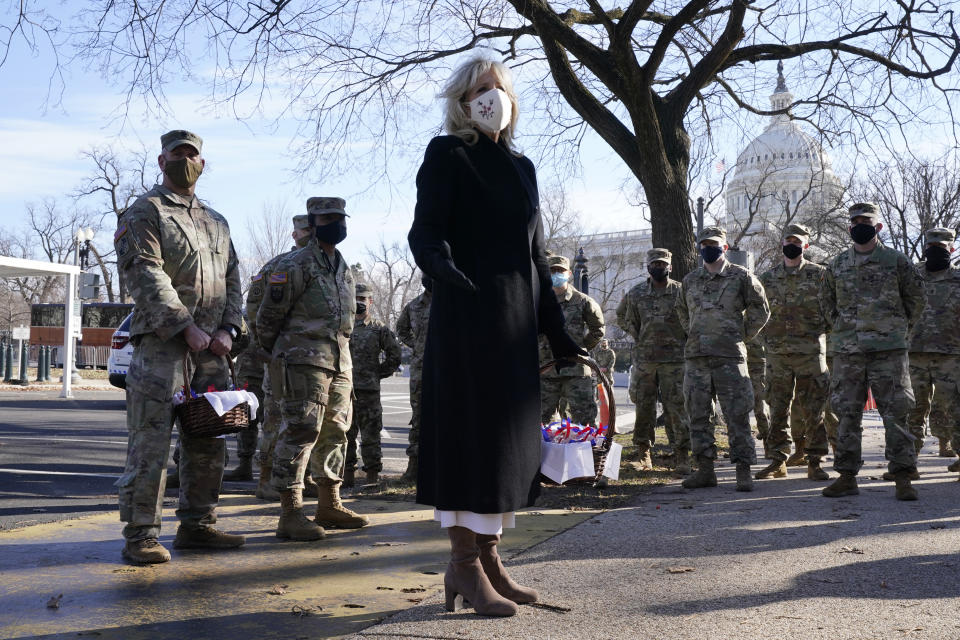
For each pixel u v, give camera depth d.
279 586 3.79
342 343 5.36
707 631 2.99
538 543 4.73
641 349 9.20
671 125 12.94
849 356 6.89
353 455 8.12
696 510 6.06
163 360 4.39
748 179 42.94
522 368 3.17
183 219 4.53
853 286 6.95
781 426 8.39
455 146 3.22
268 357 5.28
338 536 5.17
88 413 17.34
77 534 5.14
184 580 3.93
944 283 9.02
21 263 21.78
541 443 3.29
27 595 3.64
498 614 3.20
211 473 4.77
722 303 7.46
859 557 4.29
